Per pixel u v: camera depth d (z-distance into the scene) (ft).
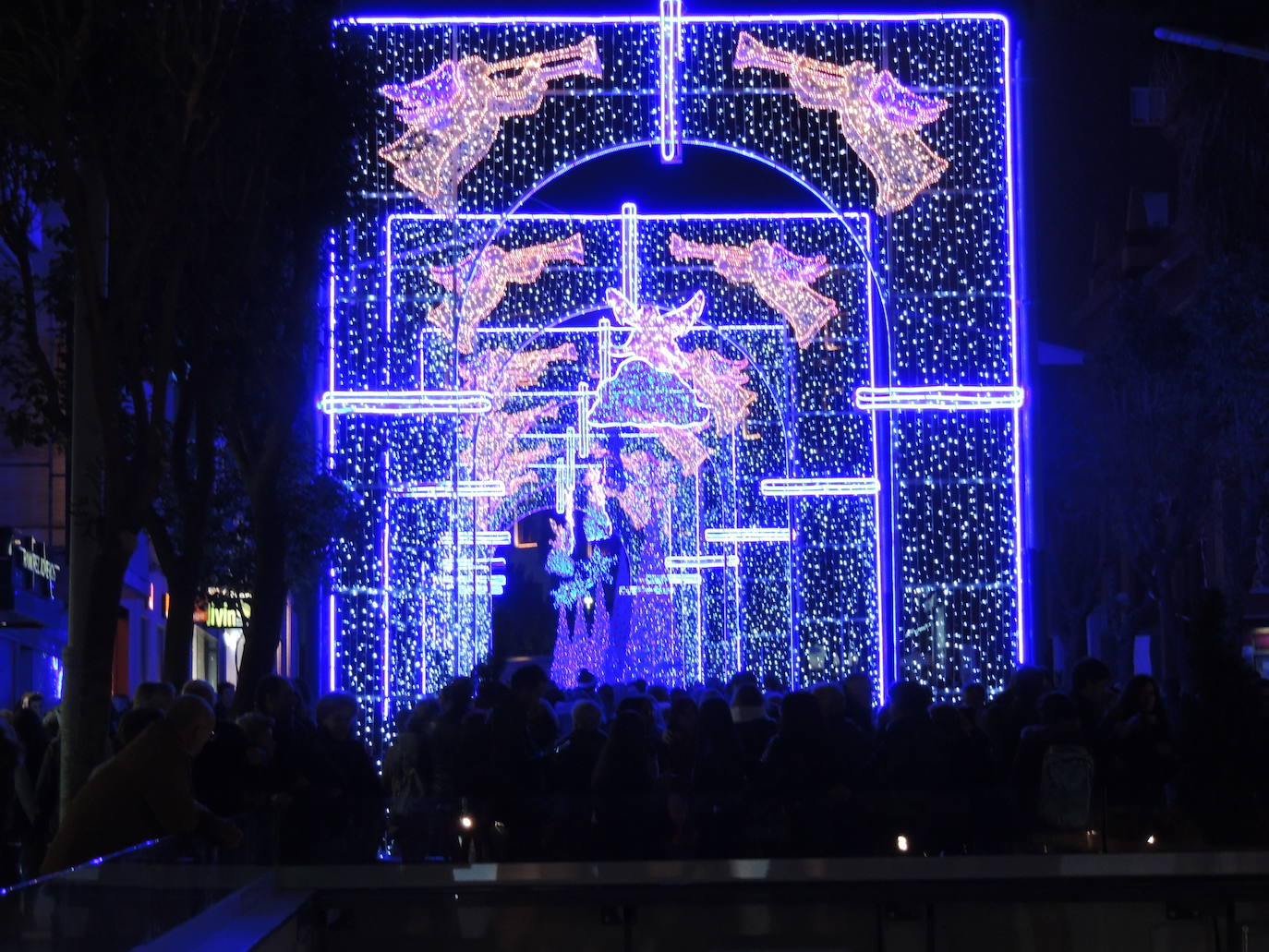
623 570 143.02
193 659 135.85
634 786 38.45
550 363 163.73
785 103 93.35
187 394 49.67
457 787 39.37
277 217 49.57
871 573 119.85
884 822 38.04
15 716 57.98
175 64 39.60
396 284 91.86
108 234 45.39
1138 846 38.14
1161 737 40.88
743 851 37.86
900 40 90.17
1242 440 105.29
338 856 37.32
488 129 86.02
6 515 102.99
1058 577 147.95
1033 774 39.04
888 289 91.91
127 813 27.17
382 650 86.79
